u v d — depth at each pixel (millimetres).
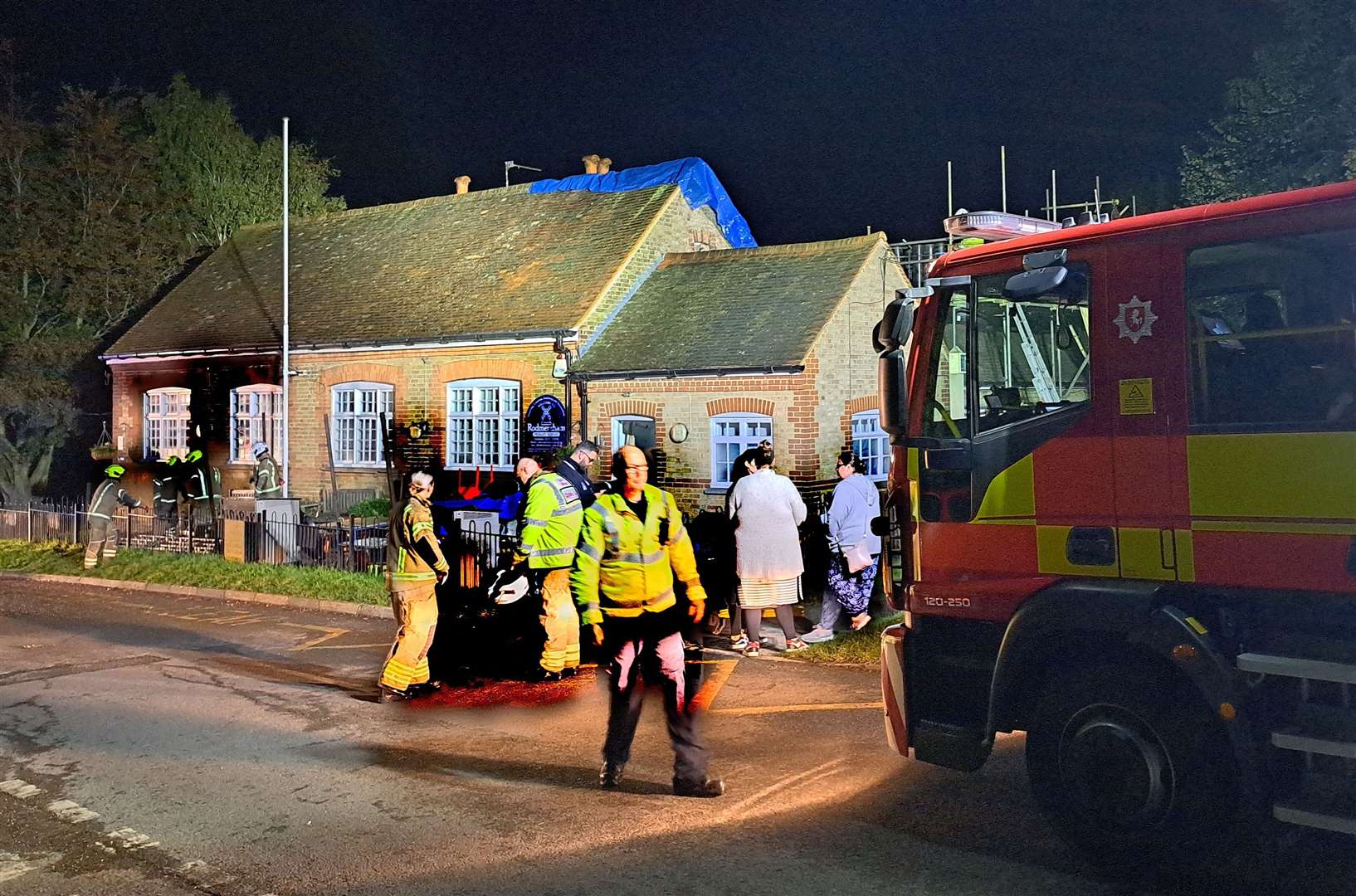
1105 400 4965
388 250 25688
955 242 6043
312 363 23281
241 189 31484
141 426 26438
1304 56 20219
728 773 6551
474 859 5281
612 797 6168
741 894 4781
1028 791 6078
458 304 22016
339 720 8016
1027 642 5047
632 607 6316
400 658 8664
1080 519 5031
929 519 5613
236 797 6297
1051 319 5465
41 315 27625
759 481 9961
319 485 23062
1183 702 4695
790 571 9992
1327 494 4320
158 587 15250
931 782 6273
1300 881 4801
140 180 28250
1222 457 4598
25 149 26750
